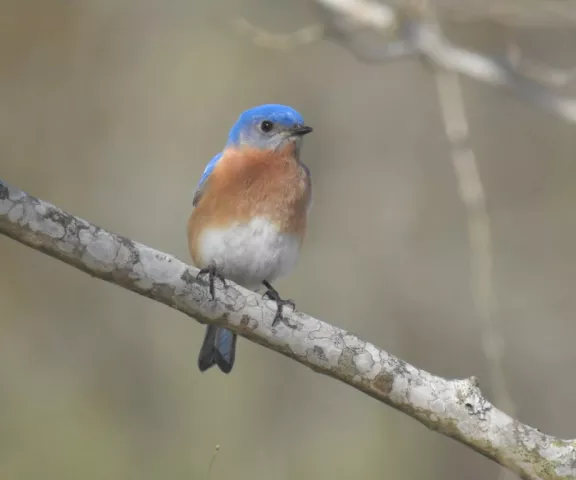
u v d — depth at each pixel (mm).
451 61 11688
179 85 15531
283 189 9570
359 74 15797
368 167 15633
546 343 14750
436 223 15414
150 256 7535
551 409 14398
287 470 14047
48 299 14625
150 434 14094
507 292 15062
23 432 13859
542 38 15531
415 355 14805
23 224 7297
